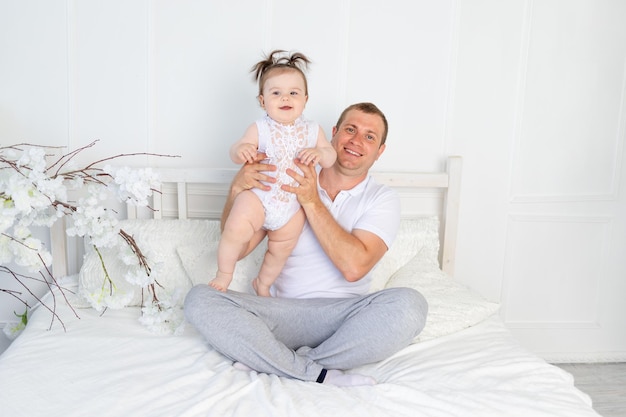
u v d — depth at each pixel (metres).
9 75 2.42
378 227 2.01
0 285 2.49
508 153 2.77
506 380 1.67
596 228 2.90
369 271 1.99
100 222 1.99
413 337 1.79
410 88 2.66
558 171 2.83
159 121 2.54
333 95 2.62
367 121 2.06
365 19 2.59
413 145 2.70
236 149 1.87
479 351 1.85
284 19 2.54
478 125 2.73
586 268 2.93
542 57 2.73
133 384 1.59
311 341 1.94
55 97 2.46
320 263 2.04
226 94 2.55
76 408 1.49
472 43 2.67
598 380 2.78
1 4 2.37
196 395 1.54
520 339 2.94
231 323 1.74
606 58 2.77
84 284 2.19
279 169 1.89
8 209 1.78
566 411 1.53
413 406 1.53
